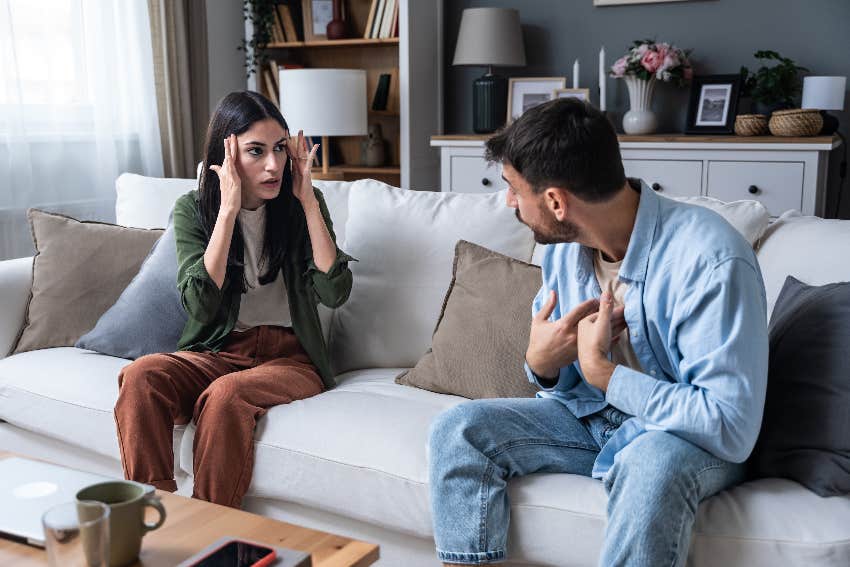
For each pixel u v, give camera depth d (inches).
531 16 169.0
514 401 60.1
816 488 50.7
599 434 58.9
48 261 88.8
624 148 146.5
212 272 74.4
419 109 169.3
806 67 150.6
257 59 176.6
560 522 53.2
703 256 49.7
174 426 70.8
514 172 52.4
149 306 82.4
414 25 164.2
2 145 130.4
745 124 140.9
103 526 38.5
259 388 68.3
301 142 78.7
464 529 53.2
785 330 57.1
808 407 52.6
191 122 162.9
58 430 76.9
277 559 40.9
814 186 133.1
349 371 85.9
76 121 141.9
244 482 66.1
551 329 56.2
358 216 88.0
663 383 50.2
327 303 78.8
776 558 48.1
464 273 78.0
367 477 60.8
